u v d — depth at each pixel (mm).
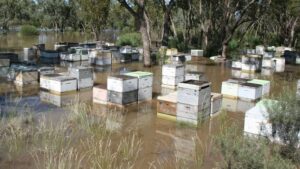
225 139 6078
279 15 44531
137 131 9320
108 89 11695
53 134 8445
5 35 56219
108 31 79625
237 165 5484
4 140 8016
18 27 82250
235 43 34938
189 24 39062
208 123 10234
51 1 74562
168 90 14789
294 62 27406
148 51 21906
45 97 12570
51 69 15648
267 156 5703
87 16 35500
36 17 84688
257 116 8258
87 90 14086
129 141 8500
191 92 9875
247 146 5707
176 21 46688
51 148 7637
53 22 76312
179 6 37188
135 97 12078
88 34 42656
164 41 32438
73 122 9609
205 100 10266
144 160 7430
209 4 33688
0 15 59938
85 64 21844
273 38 46969
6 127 8844
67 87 13211
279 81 18109
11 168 6695
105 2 34656
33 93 13148
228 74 20297
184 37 38062
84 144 8047
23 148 7645
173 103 10281
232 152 5711
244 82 13516
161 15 39562
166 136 9031
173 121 10312
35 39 49312
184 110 10078
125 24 67062
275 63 23781
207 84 10289
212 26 33719
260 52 30906
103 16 35969
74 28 75188
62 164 6676
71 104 11547
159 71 20219
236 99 13195
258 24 46812
